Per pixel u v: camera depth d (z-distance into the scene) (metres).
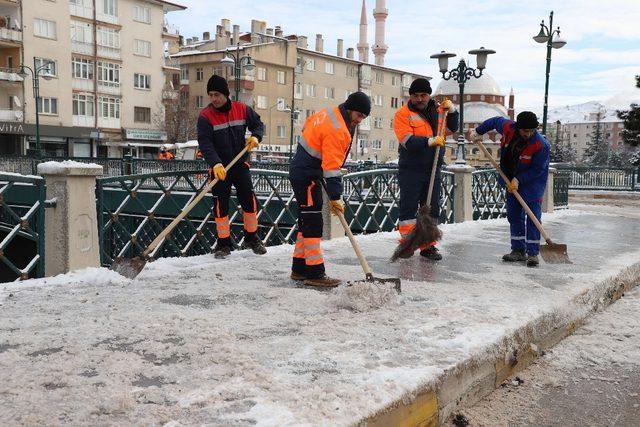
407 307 4.23
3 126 38.47
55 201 5.20
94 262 5.46
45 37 40.62
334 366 3.00
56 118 41.59
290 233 8.07
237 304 4.27
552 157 76.75
